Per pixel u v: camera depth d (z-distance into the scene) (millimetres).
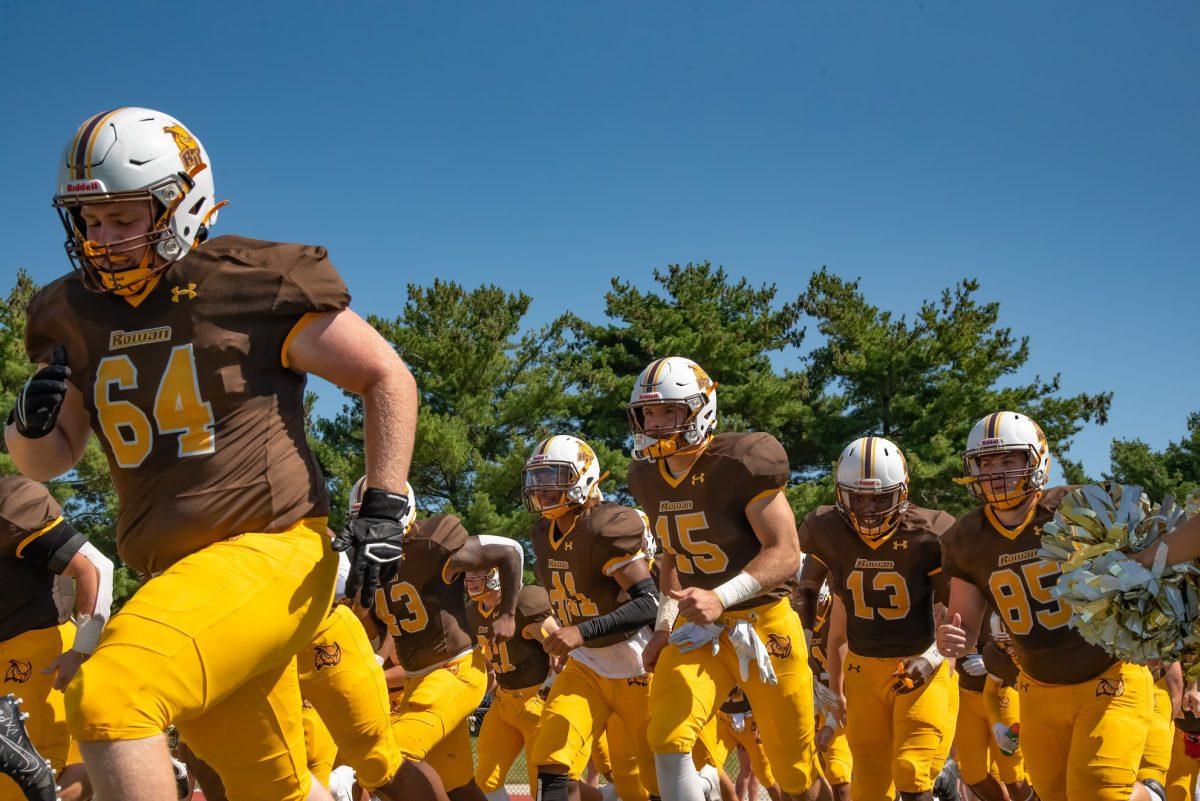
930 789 5742
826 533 6188
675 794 4961
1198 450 34656
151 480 2637
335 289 2689
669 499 5348
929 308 28672
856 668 6117
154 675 2381
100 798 2357
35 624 4934
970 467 5258
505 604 6254
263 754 2936
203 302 2627
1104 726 4809
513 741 7035
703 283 31750
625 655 6008
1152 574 2822
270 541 2627
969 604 5359
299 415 2771
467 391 27891
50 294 2799
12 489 4855
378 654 6531
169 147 2656
